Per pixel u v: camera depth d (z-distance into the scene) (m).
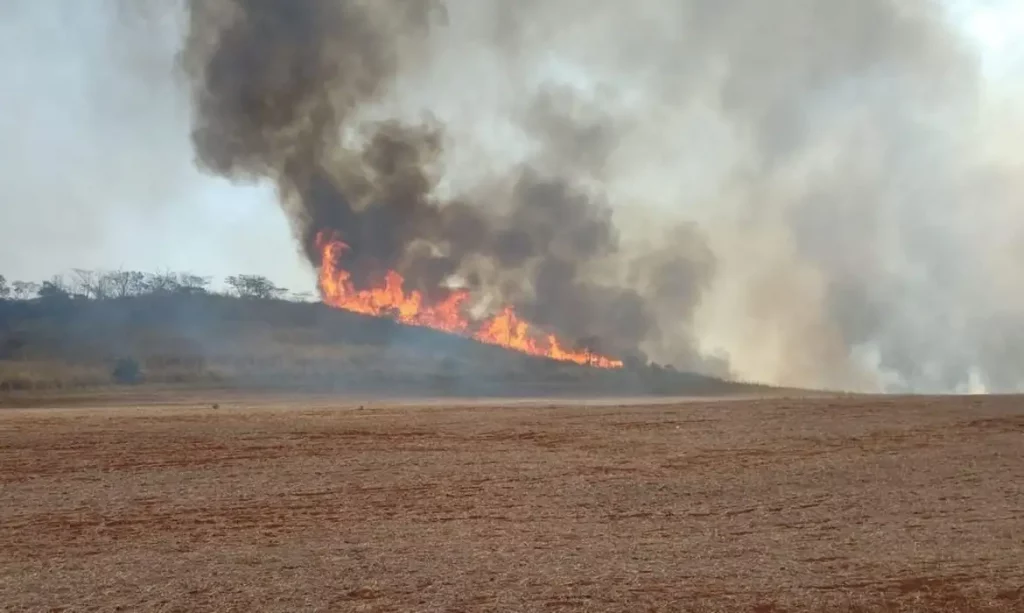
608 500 16.92
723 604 10.10
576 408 36.44
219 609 10.14
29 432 27.89
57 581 11.52
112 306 90.00
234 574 11.67
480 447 24.38
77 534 14.55
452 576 11.35
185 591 10.88
